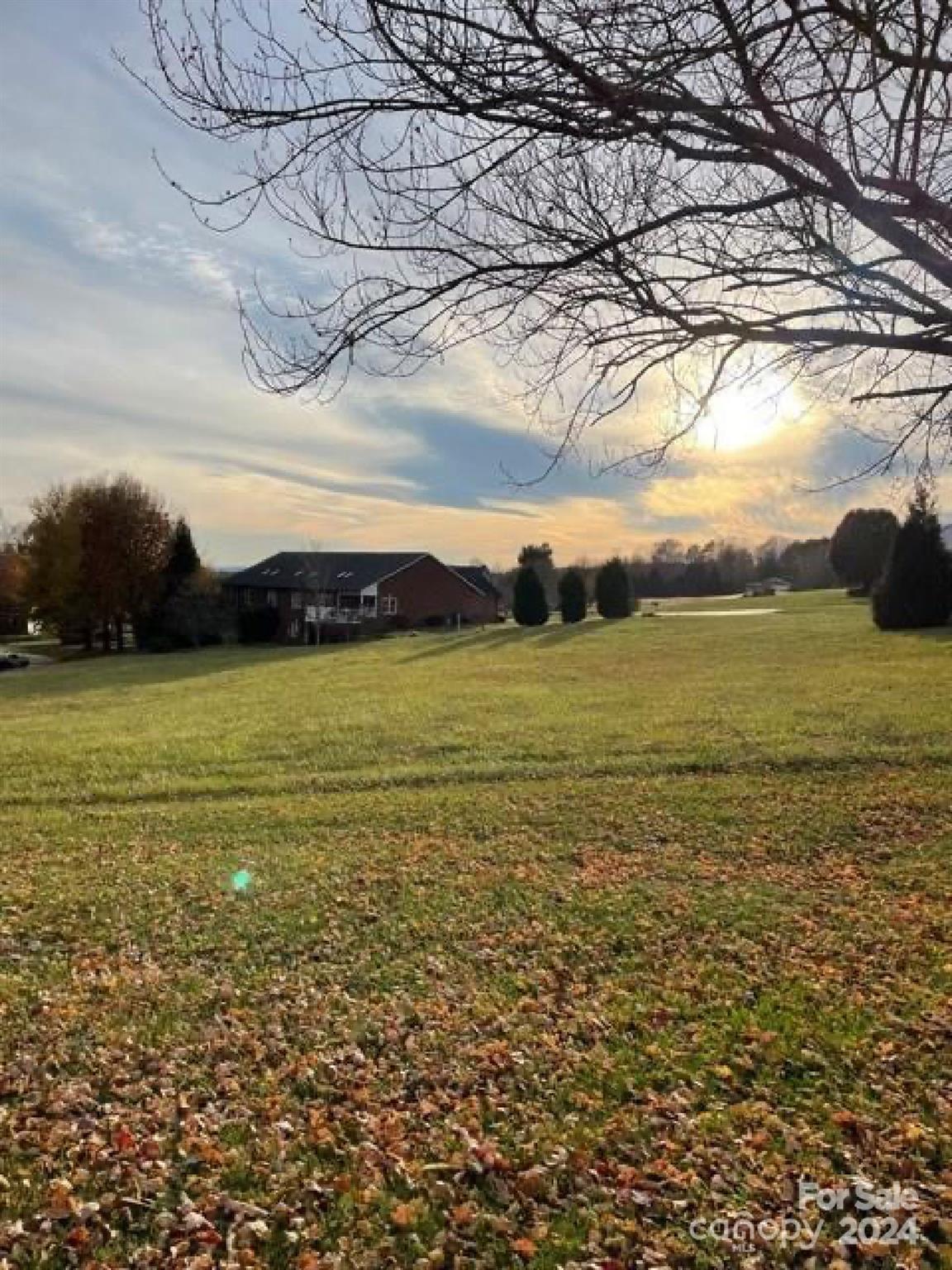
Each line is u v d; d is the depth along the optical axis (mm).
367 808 9484
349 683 22203
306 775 11414
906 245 2145
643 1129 3670
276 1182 3424
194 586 44094
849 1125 3625
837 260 2475
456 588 53656
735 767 10477
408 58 2006
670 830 8172
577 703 16312
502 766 11156
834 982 4906
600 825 8422
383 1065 4258
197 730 15375
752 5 2002
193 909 6547
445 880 6996
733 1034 4395
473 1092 4008
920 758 10320
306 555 50844
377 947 5723
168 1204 3311
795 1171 3367
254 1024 4703
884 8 1936
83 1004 4973
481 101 2061
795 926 5777
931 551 26062
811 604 42000
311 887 6930
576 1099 3904
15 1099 3990
